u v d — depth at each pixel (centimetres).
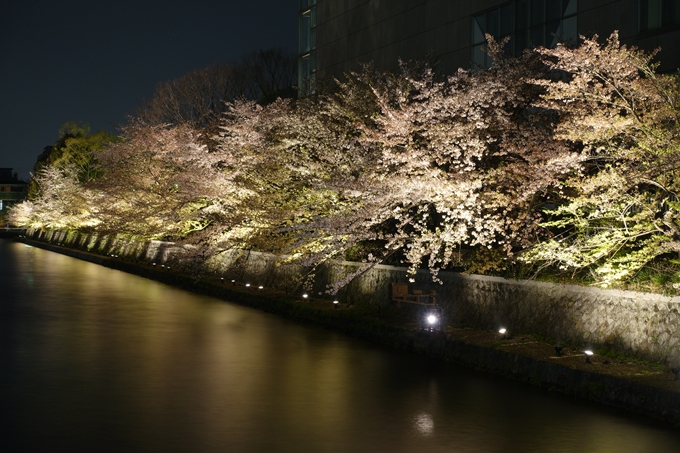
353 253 2156
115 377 1194
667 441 879
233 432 881
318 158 2306
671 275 1248
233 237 2666
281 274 2545
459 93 1677
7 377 1181
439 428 919
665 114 1245
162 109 5612
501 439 875
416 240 1650
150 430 883
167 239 4191
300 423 930
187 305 2338
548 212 1523
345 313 1839
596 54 1330
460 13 3038
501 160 1739
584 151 1352
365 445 839
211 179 2681
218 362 1348
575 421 964
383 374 1262
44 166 7162
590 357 1173
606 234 1334
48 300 2417
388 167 1842
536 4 2644
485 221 1609
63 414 951
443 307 1670
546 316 1385
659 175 1227
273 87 6028
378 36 3634
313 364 1347
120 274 3756
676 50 2059
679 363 1086
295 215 2202
